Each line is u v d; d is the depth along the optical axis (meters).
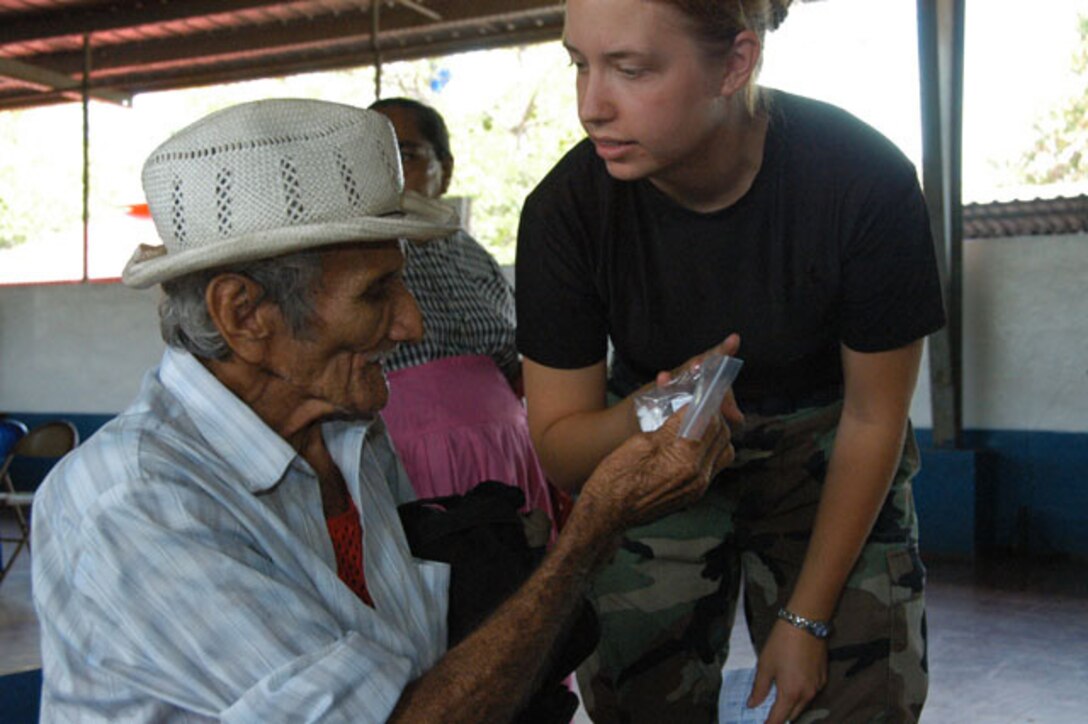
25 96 10.55
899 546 1.91
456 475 2.46
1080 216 7.12
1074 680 4.69
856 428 1.80
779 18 1.59
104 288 10.12
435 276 2.58
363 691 1.21
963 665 4.90
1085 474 7.16
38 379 10.38
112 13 9.26
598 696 2.10
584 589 1.44
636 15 1.40
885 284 1.69
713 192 1.69
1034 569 6.80
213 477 1.26
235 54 9.23
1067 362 7.21
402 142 2.99
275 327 1.29
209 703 1.18
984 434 7.44
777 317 1.75
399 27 8.51
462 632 1.51
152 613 1.18
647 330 1.81
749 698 1.86
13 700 1.58
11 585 6.70
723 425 1.51
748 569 2.09
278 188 1.25
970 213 7.34
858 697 1.87
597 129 1.49
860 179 1.67
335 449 1.47
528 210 1.82
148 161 1.28
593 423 1.74
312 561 1.30
